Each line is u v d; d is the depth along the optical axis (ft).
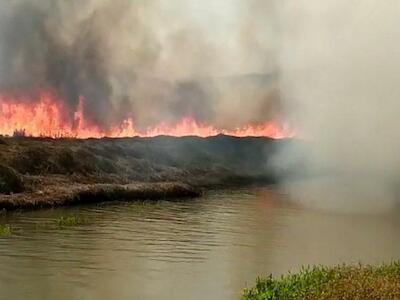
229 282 59.72
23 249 69.82
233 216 103.14
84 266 63.72
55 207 99.71
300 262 70.08
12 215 90.63
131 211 102.01
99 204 107.14
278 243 81.35
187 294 55.26
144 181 129.18
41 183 106.93
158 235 82.58
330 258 73.00
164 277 60.85
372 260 72.28
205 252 73.36
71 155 122.01
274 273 63.93
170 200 119.55
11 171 101.71
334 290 44.57
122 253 70.49
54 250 70.13
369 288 44.47
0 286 55.31
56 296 52.95
